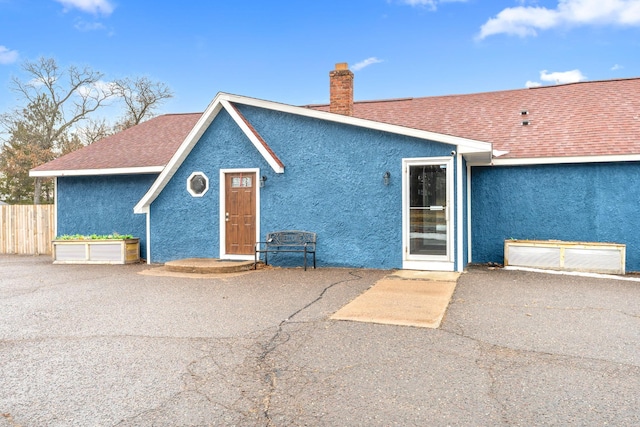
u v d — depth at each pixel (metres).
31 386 3.88
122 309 6.71
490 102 14.62
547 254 10.00
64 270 11.12
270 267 10.72
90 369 4.26
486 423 3.18
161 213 11.95
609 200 10.43
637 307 6.54
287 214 10.81
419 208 9.78
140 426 3.19
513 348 4.75
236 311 6.47
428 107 15.03
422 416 3.29
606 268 9.53
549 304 6.71
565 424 3.15
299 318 6.00
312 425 3.18
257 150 11.09
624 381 3.88
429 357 4.48
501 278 8.89
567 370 4.13
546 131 11.79
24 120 36.75
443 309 6.33
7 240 16.36
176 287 8.46
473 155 9.87
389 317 5.93
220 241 11.42
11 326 5.82
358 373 4.09
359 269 10.06
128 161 13.66
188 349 4.81
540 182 10.97
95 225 14.01
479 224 11.45
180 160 11.62
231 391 3.74
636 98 12.79
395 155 9.92
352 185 10.28
